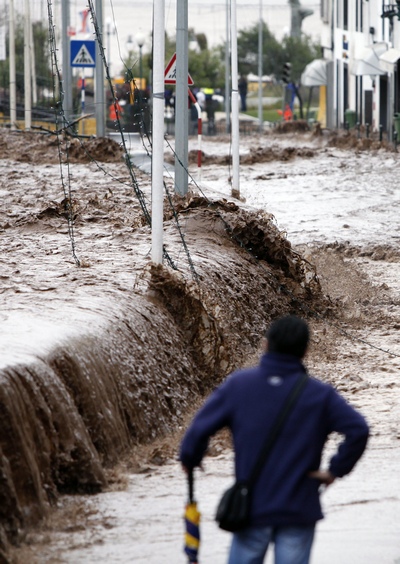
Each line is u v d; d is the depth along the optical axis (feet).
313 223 187.83
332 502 61.67
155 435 74.38
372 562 52.49
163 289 89.10
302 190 228.43
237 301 105.60
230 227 123.65
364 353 105.91
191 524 43.88
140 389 74.90
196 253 111.34
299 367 43.60
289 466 41.57
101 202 146.92
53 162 241.14
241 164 287.28
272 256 123.34
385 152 315.37
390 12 347.56
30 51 426.92
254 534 41.75
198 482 65.57
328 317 121.60
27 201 162.20
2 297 83.25
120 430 69.46
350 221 190.39
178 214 129.70
